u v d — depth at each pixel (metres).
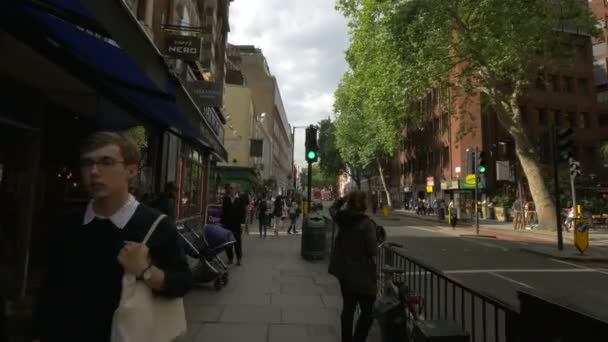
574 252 13.27
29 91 5.74
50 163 7.26
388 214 37.00
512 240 17.55
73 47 4.34
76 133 7.54
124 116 7.26
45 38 4.13
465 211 36.81
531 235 19.81
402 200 56.91
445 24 19.59
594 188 29.06
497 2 18.19
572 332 1.96
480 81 23.30
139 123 7.73
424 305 4.36
